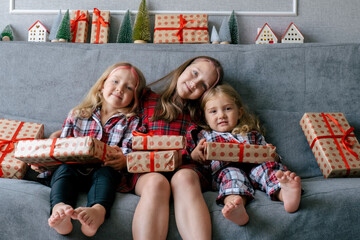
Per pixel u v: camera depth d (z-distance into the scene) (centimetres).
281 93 186
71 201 124
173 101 179
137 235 114
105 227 118
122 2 227
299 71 187
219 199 128
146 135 145
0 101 189
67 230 113
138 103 179
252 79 188
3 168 155
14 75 192
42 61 194
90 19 225
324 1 226
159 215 118
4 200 120
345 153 158
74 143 134
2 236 118
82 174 139
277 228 117
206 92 176
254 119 177
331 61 187
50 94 190
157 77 191
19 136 165
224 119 166
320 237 117
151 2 226
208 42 211
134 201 126
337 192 123
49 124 183
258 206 123
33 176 162
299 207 120
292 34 216
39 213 119
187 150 167
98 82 176
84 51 197
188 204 121
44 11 226
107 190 125
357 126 178
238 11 226
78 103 188
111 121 169
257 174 145
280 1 226
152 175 132
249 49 194
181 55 194
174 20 215
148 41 221
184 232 117
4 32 219
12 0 226
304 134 176
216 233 117
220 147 143
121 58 194
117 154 146
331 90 184
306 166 172
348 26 224
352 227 117
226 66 191
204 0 226
